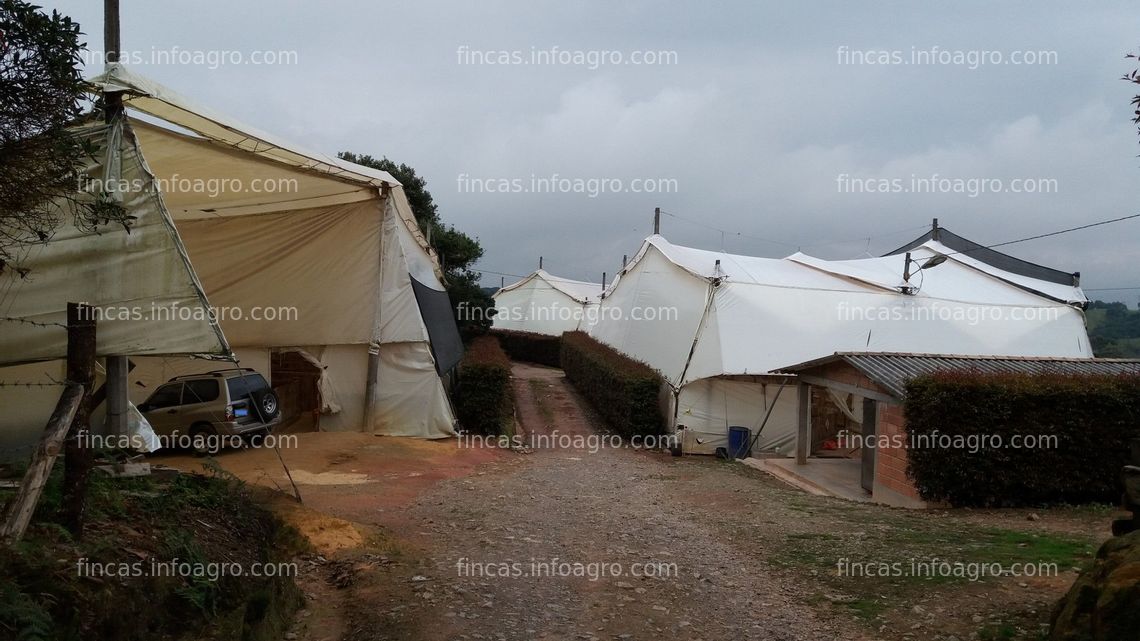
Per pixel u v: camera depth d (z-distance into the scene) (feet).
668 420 74.84
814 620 20.18
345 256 63.36
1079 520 33.24
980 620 18.63
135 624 13.55
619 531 32.37
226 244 60.59
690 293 79.41
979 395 38.22
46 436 14.69
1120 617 14.03
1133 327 146.30
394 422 64.44
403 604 21.25
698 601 22.17
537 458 60.49
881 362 47.96
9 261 20.12
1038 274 95.71
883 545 27.81
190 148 44.86
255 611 17.21
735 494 43.19
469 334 134.92
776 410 70.18
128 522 17.17
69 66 13.89
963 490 37.93
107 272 20.93
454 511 36.63
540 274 198.59
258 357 63.16
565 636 19.21
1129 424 37.78
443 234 129.90
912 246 109.91
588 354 100.99
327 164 50.55
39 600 11.98
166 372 58.70
